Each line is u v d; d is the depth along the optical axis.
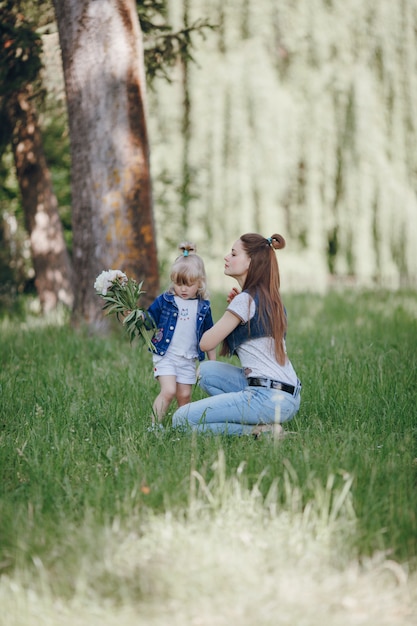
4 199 18.69
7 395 6.80
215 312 14.30
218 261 20.88
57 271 15.94
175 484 4.41
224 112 21.22
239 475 4.35
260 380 5.53
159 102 21.08
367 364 7.89
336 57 21.61
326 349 9.31
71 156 10.62
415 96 21.64
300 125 21.42
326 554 3.70
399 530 3.87
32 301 17.97
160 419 6.04
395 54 21.61
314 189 21.39
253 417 5.54
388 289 19.47
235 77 21.25
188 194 20.70
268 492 4.30
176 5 20.23
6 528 3.93
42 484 4.50
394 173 21.66
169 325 6.07
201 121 21.14
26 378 7.57
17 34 11.16
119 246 10.35
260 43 21.33
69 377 7.65
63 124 15.38
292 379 5.62
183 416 5.62
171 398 6.09
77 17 10.21
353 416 6.12
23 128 15.07
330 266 21.69
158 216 20.36
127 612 3.28
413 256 21.47
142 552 3.71
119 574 3.55
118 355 9.05
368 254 21.42
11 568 3.67
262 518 4.03
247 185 21.17
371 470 4.59
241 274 5.67
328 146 21.44
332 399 6.45
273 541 3.78
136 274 10.40
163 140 21.11
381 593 3.43
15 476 4.81
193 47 12.48
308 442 5.22
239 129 21.22
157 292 10.61
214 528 3.89
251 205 21.12
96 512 4.05
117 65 10.23
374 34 21.59
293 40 21.52
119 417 6.09
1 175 17.33
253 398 5.52
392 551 3.75
